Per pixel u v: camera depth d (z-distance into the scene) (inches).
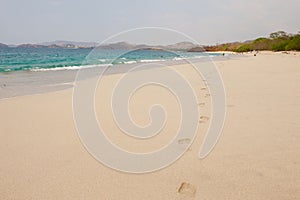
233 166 88.1
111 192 74.6
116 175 84.7
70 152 102.7
